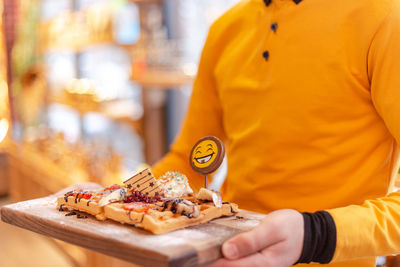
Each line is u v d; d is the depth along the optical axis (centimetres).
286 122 95
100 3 342
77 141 315
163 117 319
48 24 405
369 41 85
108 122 394
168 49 271
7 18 401
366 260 92
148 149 316
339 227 73
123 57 359
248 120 104
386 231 75
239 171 106
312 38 92
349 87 89
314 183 93
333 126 91
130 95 350
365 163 90
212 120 121
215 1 269
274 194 98
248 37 107
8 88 419
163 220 79
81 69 423
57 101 391
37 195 321
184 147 121
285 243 69
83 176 275
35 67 406
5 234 336
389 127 83
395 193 83
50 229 87
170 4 302
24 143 381
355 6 88
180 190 97
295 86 94
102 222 85
